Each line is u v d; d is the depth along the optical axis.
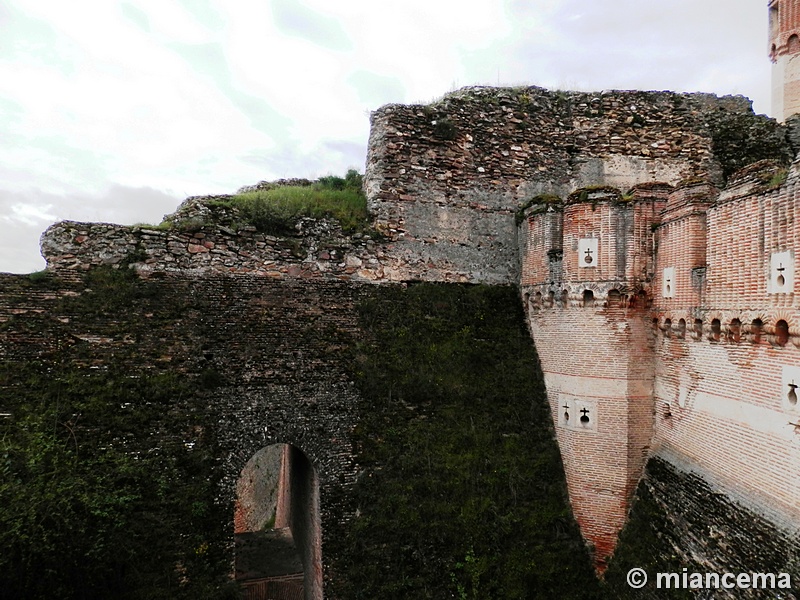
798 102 21.64
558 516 12.70
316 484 13.02
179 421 11.73
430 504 12.28
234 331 13.18
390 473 12.70
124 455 10.93
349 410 13.26
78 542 9.69
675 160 17.27
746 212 9.34
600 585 12.09
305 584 15.58
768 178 9.02
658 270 12.31
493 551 11.91
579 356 13.14
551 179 16.95
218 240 13.78
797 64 21.66
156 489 10.87
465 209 16.19
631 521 12.26
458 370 14.46
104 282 12.48
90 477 10.38
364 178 17.80
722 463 10.16
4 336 11.11
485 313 15.59
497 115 16.61
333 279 14.79
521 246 15.90
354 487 12.54
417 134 15.85
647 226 12.55
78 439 10.70
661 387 12.36
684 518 10.76
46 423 10.57
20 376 10.88
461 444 13.33
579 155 17.03
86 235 12.68
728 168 17.45
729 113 17.72
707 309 10.46
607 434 12.68
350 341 14.14
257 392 12.71
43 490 9.81
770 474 8.88
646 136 17.20
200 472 11.49
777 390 8.73
